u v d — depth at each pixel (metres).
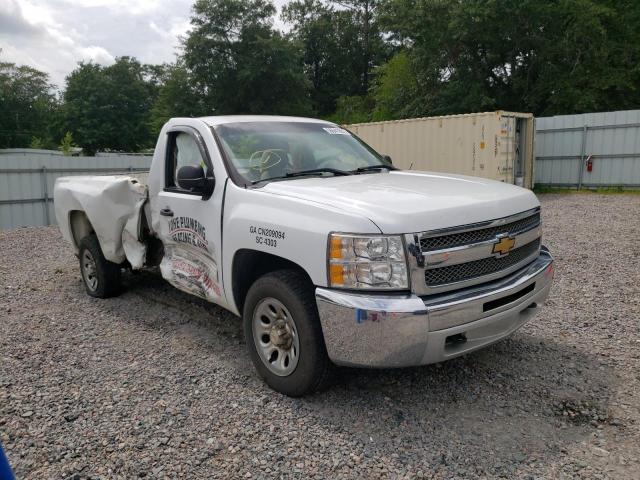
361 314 2.99
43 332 5.00
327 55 60.06
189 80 43.38
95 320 5.33
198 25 42.19
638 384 3.69
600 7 23.78
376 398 3.58
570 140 17.45
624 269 6.71
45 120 71.88
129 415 3.42
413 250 3.00
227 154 4.16
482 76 27.30
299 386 3.48
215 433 3.20
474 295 3.19
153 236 5.29
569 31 24.39
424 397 3.59
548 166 18.03
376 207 3.14
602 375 3.84
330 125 5.20
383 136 17.20
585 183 17.33
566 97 24.62
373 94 44.06
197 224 4.27
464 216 3.22
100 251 5.87
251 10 41.97
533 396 3.57
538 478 2.74
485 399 3.55
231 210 3.89
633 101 25.78
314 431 3.20
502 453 2.96
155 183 4.91
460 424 3.26
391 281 3.01
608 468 2.81
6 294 6.44
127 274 7.00
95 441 3.14
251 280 4.04
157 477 2.81
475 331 3.26
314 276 3.22
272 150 4.34
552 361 4.08
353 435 3.15
